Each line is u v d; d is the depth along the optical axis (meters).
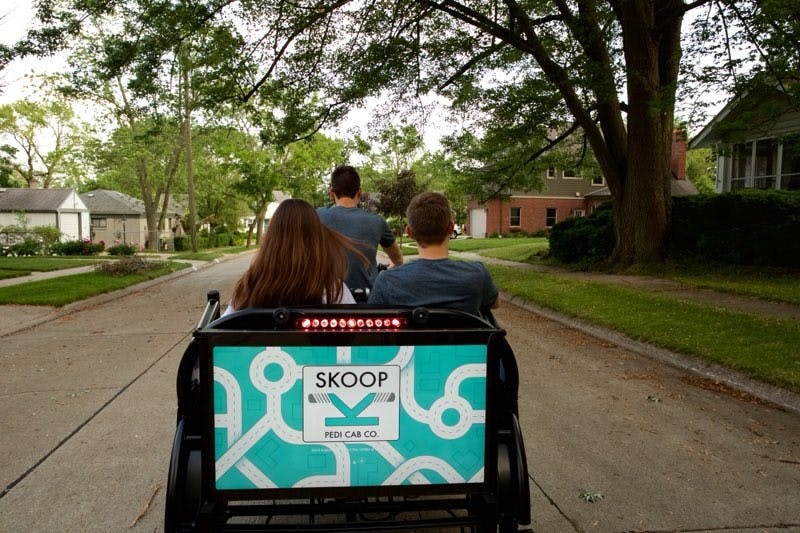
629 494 3.51
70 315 10.55
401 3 14.38
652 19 14.41
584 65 12.85
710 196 15.73
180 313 10.69
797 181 19.39
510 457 2.31
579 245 18.52
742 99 11.40
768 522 3.18
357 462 2.14
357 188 4.04
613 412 5.05
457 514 3.18
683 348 6.79
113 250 34.06
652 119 15.02
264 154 42.94
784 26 9.99
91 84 15.43
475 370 2.16
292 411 2.11
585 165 20.56
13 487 3.56
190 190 32.62
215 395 2.08
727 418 4.89
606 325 8.45
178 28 13.70
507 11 15.23
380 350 2.11
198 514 2.07
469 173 19.98
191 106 15.73
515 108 15.36
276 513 2.17
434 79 15.80
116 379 6.04
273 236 2.56
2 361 6.91
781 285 12.09
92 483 3.62
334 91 15.60
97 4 13.11
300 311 2.14
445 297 2.55
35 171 55.69
